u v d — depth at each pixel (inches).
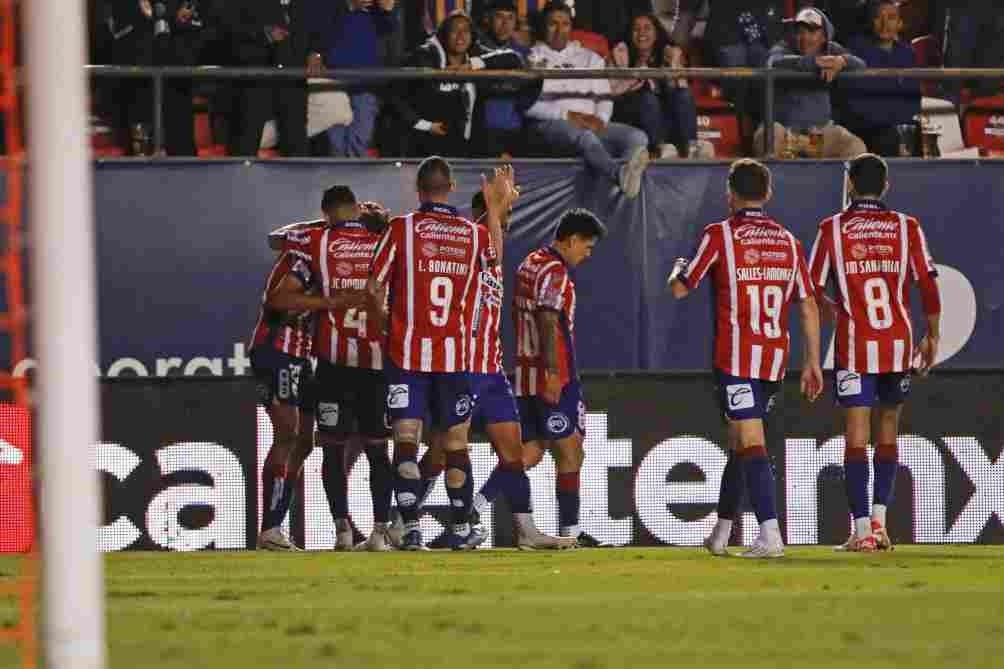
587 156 1796.3
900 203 1797.5
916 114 1895.9
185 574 1103.6
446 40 1851.6
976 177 1800.0
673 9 1966.0
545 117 1840.6
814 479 1569.9
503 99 1845.5
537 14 1948.8
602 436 1553.9
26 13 502.3
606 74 1817.2
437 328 1353.3
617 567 1154.0
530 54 1909.4
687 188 1796.3
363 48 1856.5
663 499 1558.8
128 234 1749.5
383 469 1473.9
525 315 1493.6
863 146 1881.2
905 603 838.5
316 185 1764.3
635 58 1898.4
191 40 1839.3
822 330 1766.7
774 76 1835.6
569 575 1071.6
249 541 1540.4
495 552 1386.6
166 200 1752.0
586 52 1919.3
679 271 1230.9
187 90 1818.4
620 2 1972.2
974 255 1798.7
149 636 689.6
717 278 1237.7
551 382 1455.5
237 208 1754.4
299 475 1533.0
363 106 1841.8
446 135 1844.2
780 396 1569.9
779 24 1958.7
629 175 1775.3
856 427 1336.1
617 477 1555.1
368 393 1462.8
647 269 1791.3
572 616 768.9
